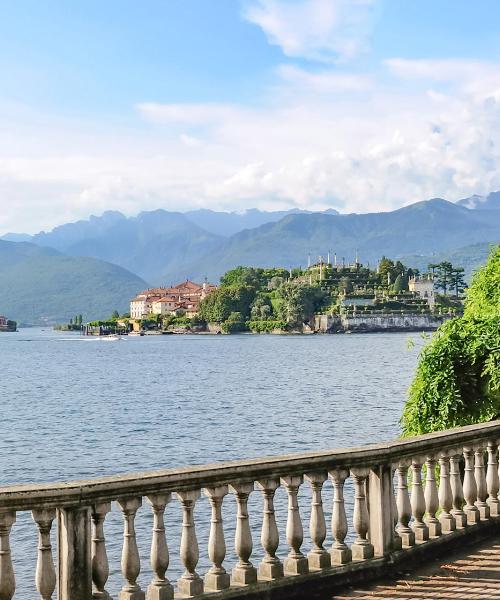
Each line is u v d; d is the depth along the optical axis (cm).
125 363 17475
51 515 767
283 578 930
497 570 1037
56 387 11112
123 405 8400
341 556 986
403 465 1067
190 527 866
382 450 1023
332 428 6062
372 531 1027
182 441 5584
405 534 1063
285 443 5403
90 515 796
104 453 5109
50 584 767
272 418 6844
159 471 855
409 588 971
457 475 1162
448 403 1550
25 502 747
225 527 2845
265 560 933
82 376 13475
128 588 831
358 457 1000
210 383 11475
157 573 850
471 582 991
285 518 2867
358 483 1014
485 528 1194
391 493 1038
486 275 1866
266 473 924
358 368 14238
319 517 977
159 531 847
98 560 800
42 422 6862
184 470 864
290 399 8612
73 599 777
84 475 4353
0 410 7944
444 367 1566
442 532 1130
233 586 899
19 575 2409
